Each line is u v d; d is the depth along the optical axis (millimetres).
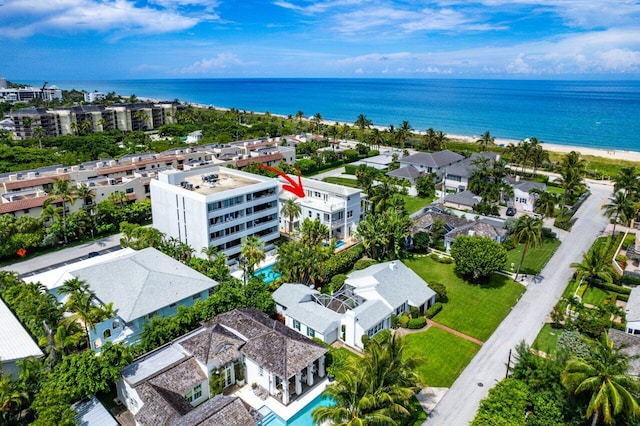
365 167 147250
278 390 50094
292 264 71062
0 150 163500
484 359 57031
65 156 161250
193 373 48312
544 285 77312
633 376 42562
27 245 88500
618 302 70688
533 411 43719
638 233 94688
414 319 64375
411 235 92938
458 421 46250
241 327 55281
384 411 37094
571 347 52062
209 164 134000
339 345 60375
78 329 55688
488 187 116500
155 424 41000
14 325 58500
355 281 69125
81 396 45156
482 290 75875
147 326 55219
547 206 99312
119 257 74375
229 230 83875
